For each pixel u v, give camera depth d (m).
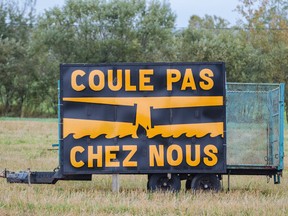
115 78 17.48
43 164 24.48
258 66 65.50
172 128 17.44
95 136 17.47
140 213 14.31
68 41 65.81
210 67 17.50
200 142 17.44
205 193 17.12
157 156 17.42
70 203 15.34
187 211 14.42
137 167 17.42
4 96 65.19
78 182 19.86
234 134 18.05
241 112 18.08
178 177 17.75
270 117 18.00
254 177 21.33
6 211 14.39
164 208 14.75
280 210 14.51
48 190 17.70
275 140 17.95
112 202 15.56
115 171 17.44
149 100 17.44
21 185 18.47
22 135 39.31
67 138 17.47
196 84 17.45
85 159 17.45
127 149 17.44
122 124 17.45
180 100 17.44
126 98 17.47
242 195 16.98
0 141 35.06
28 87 65.00
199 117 17.45
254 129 18.05
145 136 17.44
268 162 17.95
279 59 63.94
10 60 64.31
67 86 17.48
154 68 17.47
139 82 17.47
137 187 18.86
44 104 66.00
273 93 18.00
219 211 14.41
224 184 19.70
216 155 17.44
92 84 17.47
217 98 17.47
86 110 17.47
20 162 25.05
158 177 17.73
